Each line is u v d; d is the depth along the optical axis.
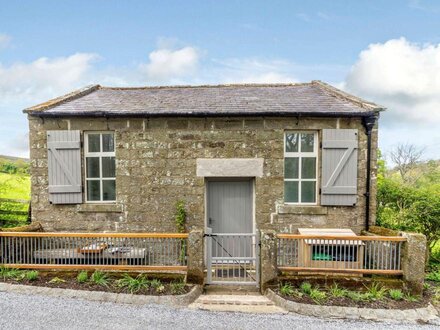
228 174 6.56
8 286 4.86
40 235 5.27
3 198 8.22
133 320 4.02
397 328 3.97
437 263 6.91
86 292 4.72
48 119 6.65
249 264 6.61
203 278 5.15
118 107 6.84
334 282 4.94
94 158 6.86
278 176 6.54
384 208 7.66
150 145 6.64
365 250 5.31
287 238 5.14
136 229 6.64
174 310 4.36
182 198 6.62
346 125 6.50
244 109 6.51
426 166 17.20
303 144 6.71
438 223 6.80
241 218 6.88
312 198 6.71
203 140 6.59
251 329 3.88
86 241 6.10
